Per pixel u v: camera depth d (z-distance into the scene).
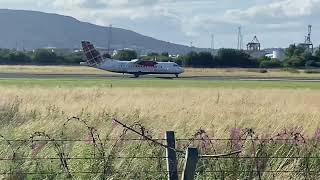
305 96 177.12
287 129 62.56
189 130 63.53
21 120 78.06
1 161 44.12
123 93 168.12
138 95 159.50
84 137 57.72
